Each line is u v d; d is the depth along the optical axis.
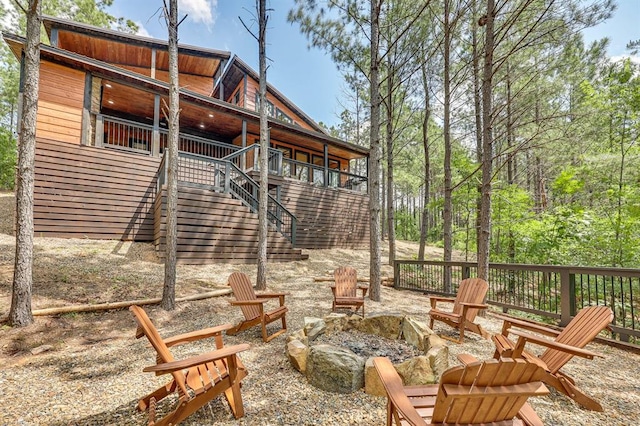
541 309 5.20
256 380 2.66
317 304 5.47
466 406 1.44
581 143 8.62
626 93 7.14
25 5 14.48
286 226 11.74
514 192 8.27
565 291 4.30
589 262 6.68
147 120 12.12
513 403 1.48
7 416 2.09
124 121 8.46
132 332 3.87
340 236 13.48
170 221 4.75
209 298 5.38
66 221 7.21
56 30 9.55
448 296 6.35
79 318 4.02
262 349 3.41
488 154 4.84
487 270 4.75
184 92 9.48
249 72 13.91
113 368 2.90
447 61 7.55
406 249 15.59
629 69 7.18
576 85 9.20
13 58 16.97
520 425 1.56
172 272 4.71
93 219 7.53
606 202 7.70
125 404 2.28
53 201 7.09
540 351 3.57
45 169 7.05
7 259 5.25
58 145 7.27
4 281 4.48
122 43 10.77
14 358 3.04
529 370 1.41
